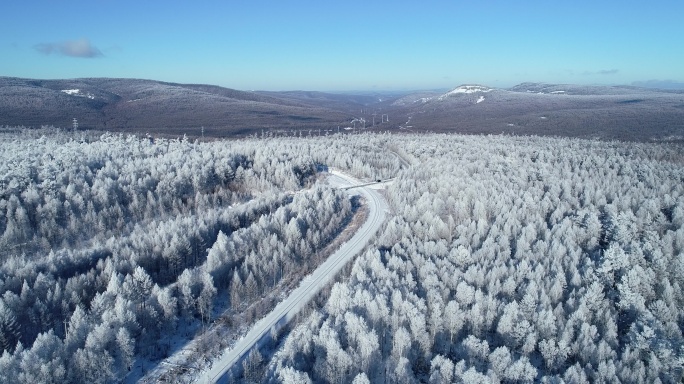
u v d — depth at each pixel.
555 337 64.69
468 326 68.00
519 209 112.62
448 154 195.25
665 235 95.00
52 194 115.62
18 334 61.88
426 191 134.12
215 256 85.88
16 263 80.56
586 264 82.75
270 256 93.25
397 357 59.88
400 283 74.50
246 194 151.12
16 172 119.06
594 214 102.38
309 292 85.69
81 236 108.06
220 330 72.50
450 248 94.75
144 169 143.50
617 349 64.88
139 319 68.69
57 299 69.69
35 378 51.00
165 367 62.72
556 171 152.25
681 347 60.50
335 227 121.56
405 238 96.44
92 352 56.62
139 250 89.19
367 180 176.38
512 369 56.16
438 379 54.16
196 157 161.00
